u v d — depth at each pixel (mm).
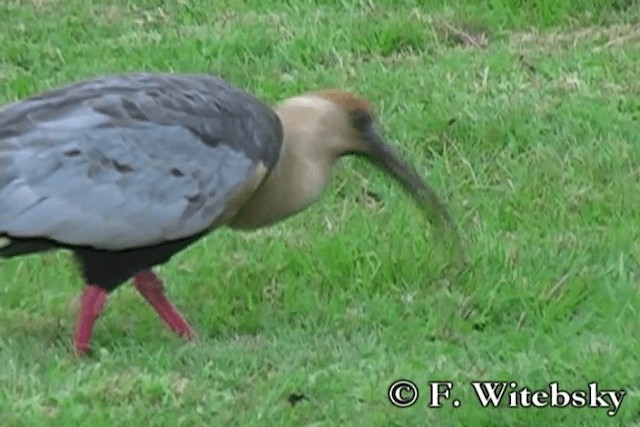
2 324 12219
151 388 11086
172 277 13047
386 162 12805
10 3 18219
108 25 17797
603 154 14805
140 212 11500
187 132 11656
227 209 11828
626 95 15812
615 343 11805
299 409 10953
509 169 14711
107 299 12633
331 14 17719
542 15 17609
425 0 17969
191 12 18031
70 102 11594
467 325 12305
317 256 13211
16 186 11289
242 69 16719
